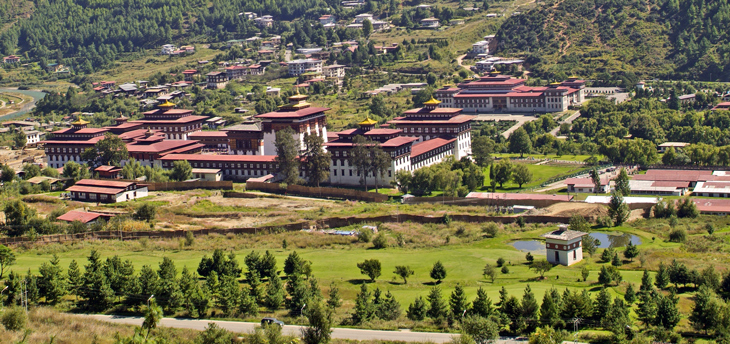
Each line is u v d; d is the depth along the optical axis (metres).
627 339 166.12
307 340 158.12
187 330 173.75
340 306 194.12
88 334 166.38
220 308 194.75
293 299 191.25
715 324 171.00
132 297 193.62
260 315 189.50
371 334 171.25
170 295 190.25
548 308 173.25
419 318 182.75
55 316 176.75
